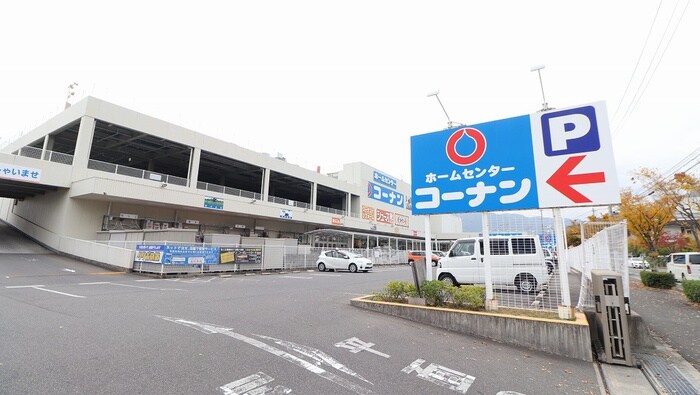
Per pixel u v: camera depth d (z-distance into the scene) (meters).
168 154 26.50
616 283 5.00
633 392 3.90
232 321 6.00
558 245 5.92
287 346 4.72
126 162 29.44
